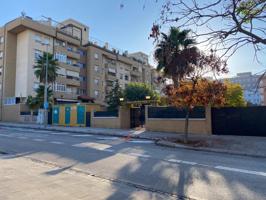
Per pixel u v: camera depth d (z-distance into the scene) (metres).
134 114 25.11
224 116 17.19
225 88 13.62
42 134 19.50
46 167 7.66
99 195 5.09
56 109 30.69
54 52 45.69
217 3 3.40
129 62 65.44
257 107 16.25
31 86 41.75
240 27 3.42
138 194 5.32
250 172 7.43
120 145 13.22
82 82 52.16
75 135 18.86
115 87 49.56
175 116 19.20
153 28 3.69
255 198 5.16
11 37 43.88
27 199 4.68
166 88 14.28
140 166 8.12
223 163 8.83
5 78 42.53
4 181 5.87
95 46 54.47
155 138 16.11
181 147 13.07
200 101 13.38
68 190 5.33
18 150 11.32
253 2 3.46
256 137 15.59
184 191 5.61
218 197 5.23
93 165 8.22
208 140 14.58
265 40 3.36
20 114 38.19
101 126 25.38
